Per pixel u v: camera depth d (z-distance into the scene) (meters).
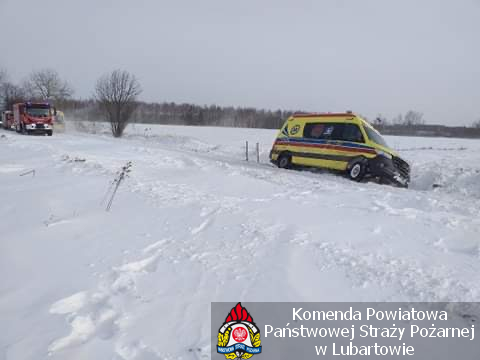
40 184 7.46
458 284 3.31
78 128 38.25
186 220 5.14
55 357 2.29
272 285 3.26
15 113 28.42
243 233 4.59
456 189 10.48
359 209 5.96
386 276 3.45
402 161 10.64
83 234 4.58
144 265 3.76
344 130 11.25
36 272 3.53
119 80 29.00
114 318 2.76
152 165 10.62
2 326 2.63
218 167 10.79
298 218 5.32
